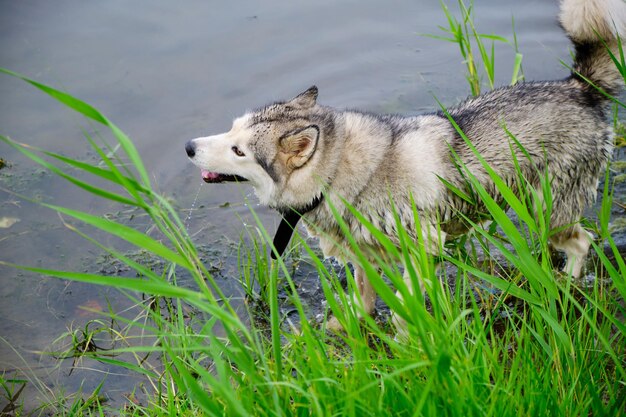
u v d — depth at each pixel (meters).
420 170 4.05
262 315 4.59
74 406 3.69
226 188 5.74
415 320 2.42
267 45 7.05
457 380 2.67
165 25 7.30
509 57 6.77
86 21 7.34
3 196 5.63
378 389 2.66
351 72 6.73
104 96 6.41
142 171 2.55
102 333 4.48
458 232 4.50
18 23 7.26
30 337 4.46
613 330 3.80
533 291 3.10
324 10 7.50
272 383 2.42
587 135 4.28
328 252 4.41
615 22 4.11
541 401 2.69
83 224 5.44
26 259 5.09
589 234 4.50
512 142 4.16
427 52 6.92
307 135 3.81
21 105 6.41
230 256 5.10
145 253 5.18
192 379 2.58
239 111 6.28
